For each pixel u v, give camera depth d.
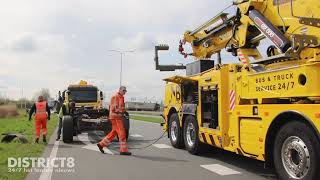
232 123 9.66
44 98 15.96
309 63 7.16
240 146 9.26
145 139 17.78
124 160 11.49
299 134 7.29
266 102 8.33
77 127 16.80
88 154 12.75
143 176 9.12
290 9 8.34
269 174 9.34
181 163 10.89
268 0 9.09
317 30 7.54
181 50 14.48
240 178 8.91
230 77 9.88
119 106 12.88
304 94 7.19
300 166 7.30
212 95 10.91
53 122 32.25
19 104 51.78
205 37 12.99
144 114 58.22
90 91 21.72
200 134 11.66
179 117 13.48
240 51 9.88
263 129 8.23
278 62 8.33
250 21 9.69
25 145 14.40
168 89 14.62
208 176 9.13
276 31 8.55
